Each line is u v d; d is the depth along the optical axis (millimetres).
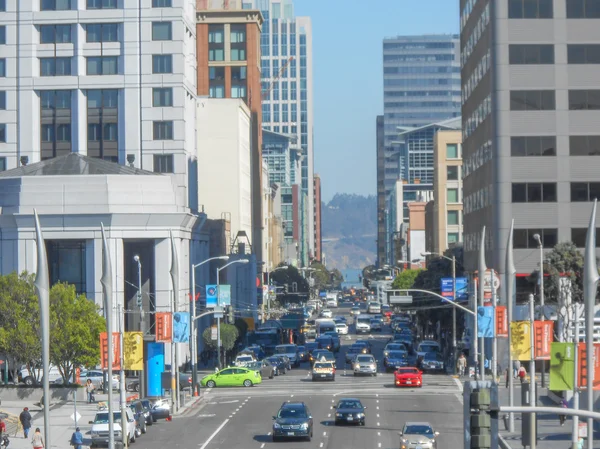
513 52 169875
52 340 130375
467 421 48000
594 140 169250
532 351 95750
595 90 169250
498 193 169250
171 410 119688
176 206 175875
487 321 118938
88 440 94812
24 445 96375
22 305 133250
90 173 174000
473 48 198625
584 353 76500
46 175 172500
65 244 176250
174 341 123000
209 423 109750
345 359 196125
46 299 75438
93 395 132125
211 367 188250
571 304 127188
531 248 168625
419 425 85812
